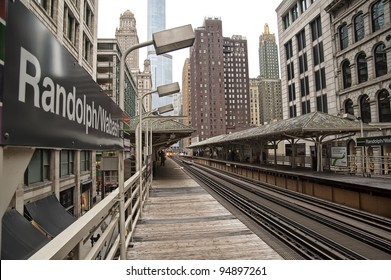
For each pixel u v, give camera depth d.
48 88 1.09
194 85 131.62
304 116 17.52
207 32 130.75
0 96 0.76
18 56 0.87
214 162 41.81
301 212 11.33
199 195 13.16
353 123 16.19
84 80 1.57
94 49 23.31
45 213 8.29
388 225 9.24
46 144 1.06
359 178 13.87
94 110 1.80
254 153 30.53
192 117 134.50
